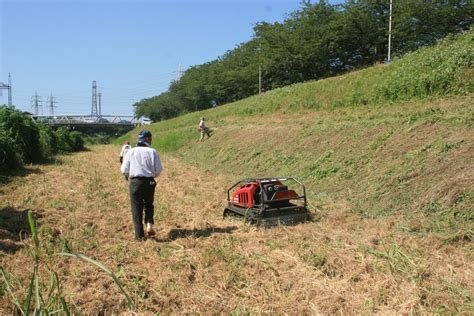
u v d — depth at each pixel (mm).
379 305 4879
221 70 64188
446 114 12172
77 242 7090
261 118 26109
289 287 5410
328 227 8219
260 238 7516
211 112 39688
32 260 6059
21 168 16953
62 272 5703
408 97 16500
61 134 33094
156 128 48625
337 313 4699
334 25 39812
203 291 5305
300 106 23875
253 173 16141
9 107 20141
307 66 44281
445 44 18312
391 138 12195
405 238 7195
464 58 15570
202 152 25719
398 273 5680
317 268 5934
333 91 22609
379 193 9859
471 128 10375
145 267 6113
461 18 31844
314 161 13922
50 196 11328
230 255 6504
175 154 29234
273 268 5980
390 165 10750
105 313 4672
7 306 4625
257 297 5121
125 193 12438
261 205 8289
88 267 5918
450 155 9516
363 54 42312
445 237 6992
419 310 4652
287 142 17266
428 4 31906
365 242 7062
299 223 8570
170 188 13914
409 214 8547
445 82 15266
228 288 5453
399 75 17938
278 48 44688
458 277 5492
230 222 8953
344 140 14094
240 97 61562
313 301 4977
